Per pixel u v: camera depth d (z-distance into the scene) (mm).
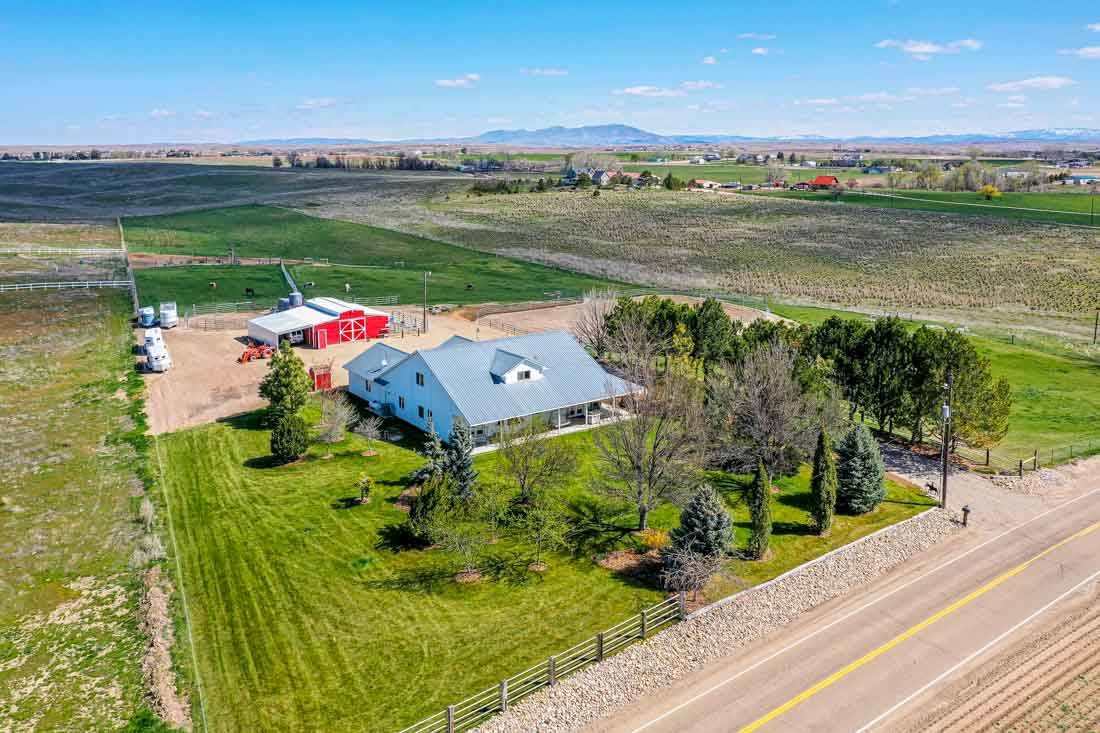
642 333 58000
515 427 46500
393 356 60031
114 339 78750
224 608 33688
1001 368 70875
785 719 26562
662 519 42062
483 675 29141
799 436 45031
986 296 102375
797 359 50812
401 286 104312
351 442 52938
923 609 33312
